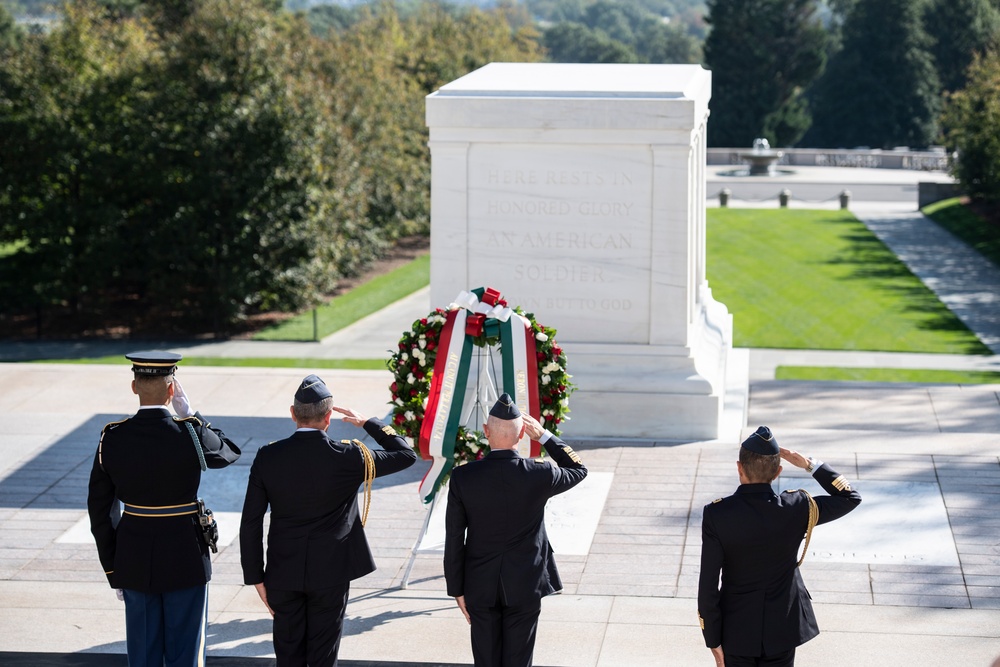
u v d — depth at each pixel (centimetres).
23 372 2061
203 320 3900
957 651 959
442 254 1659
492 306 1214
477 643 865
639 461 1520
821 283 4241
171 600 879
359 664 968
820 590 1099
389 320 3928
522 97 1602
